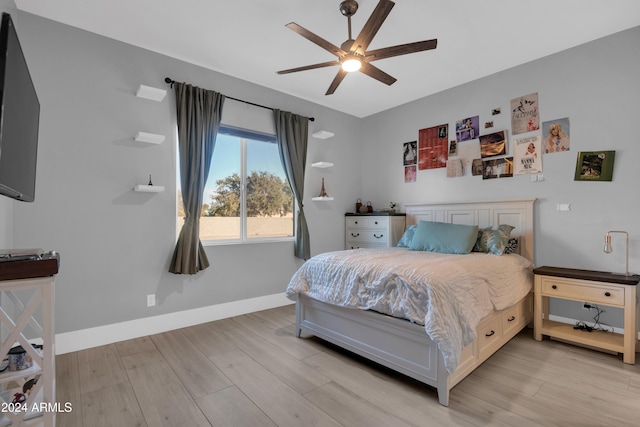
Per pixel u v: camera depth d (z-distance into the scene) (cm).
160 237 308
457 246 310
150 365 238
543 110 325
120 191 287
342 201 480
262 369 232
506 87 351
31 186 175
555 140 316
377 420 173
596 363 240
